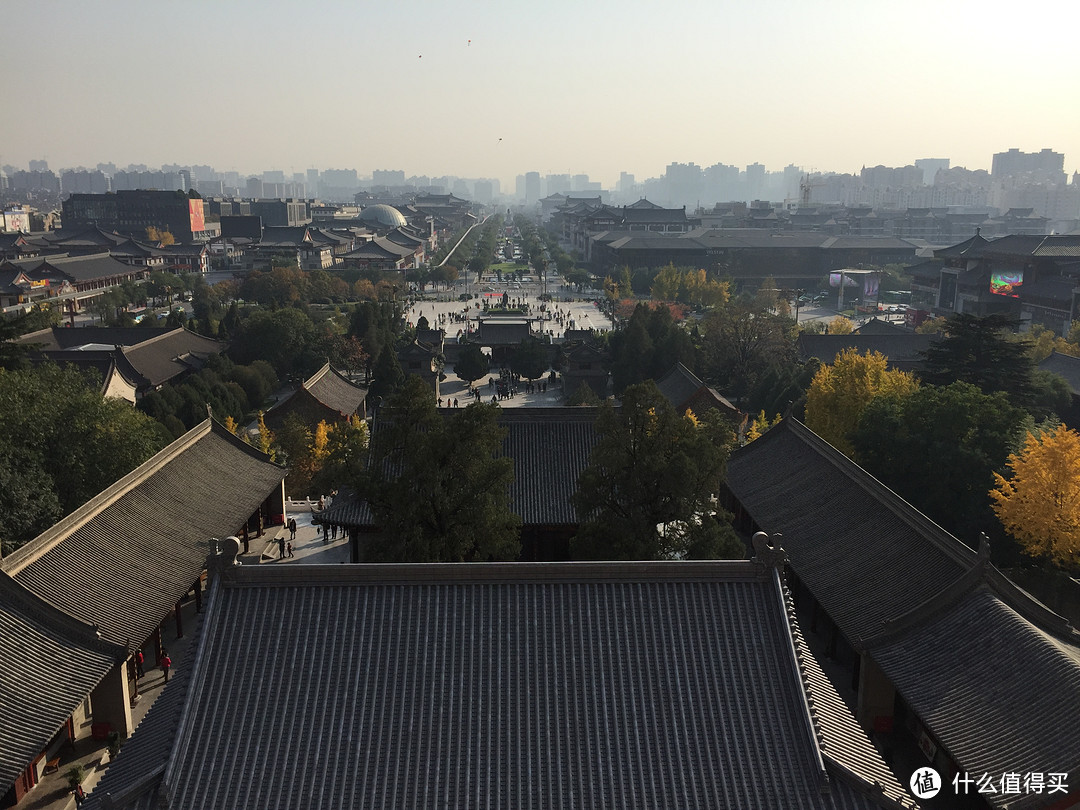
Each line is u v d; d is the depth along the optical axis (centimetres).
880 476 6091
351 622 2838
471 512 3875
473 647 2792
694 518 4562
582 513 4203
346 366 13075
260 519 6475
